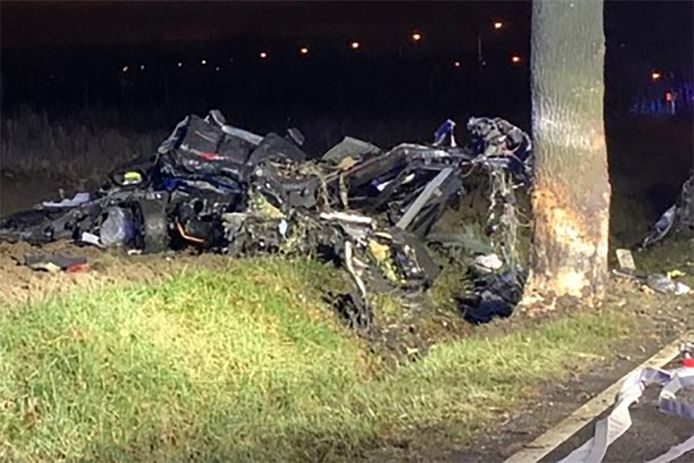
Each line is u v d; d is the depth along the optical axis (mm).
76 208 12344
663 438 6953
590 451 6562
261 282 9742
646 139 30000
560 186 10555
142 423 7020
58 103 29875
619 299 10891
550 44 10555
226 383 7840
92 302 8680
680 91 38656
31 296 8953
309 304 9656
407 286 10289
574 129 10516
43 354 7574
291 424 7156
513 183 11719
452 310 10633
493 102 34688
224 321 8797
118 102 31219
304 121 28203
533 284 10680
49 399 7043
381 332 9445
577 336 9523
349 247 10062
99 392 7270
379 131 26438
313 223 10609
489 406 7652
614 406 7402
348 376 8352
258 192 10898
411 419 7324
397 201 11617
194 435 6996
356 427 7109
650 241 14727
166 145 12281
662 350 9242
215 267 10195
